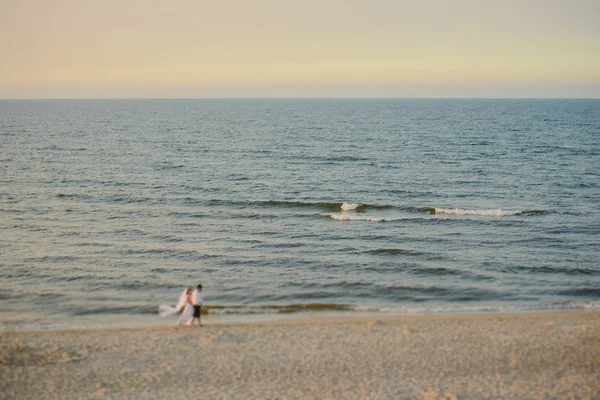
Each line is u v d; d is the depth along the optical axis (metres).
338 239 33.06
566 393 14.47
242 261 28.81
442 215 39.31
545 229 35.03
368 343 18.00
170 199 44.34
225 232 34.72
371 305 22.80
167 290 24.59
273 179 53.59
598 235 33.66
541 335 18.62
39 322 20.75
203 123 134.38
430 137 93.75
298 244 31.95
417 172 57.59
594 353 17.14
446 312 21.89
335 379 15.40
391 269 27.48
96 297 23.62
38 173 55.28
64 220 37.34
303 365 16.34
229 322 20.77
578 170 58.19
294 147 78.81
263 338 18.45
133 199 44.16
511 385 14.98
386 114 187.00
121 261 28.75
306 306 22.59
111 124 129.38
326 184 51.28
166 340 18.23
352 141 87.31
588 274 26.62
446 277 26.33
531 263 28.25
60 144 81.44
